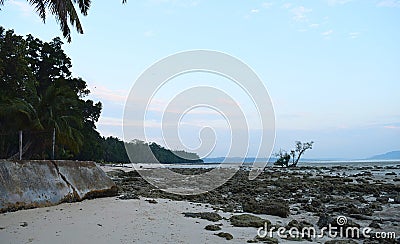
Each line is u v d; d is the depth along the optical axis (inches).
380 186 800.3
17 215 335.3
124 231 287.7
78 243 248.8
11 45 1190.9
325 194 682.8
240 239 277.9
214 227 312.0
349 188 757.9
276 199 591.5
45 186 405.7
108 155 2427.4
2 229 279.7
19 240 251.4
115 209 392.8
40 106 1116.5
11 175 376.8
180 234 286.2
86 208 390.9
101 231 284.2
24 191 376.5
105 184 502.6
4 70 1164.5
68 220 320.5
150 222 328.8
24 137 1214.3
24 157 1224.8
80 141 1241.4
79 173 474.0
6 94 1145.4
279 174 1374.3
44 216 334.6
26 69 1235.2
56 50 1704.0
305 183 900.6
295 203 544.7
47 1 503.2
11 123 1075.3
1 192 354.3
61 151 1398.9
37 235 265.4
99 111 1882.4
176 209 422.0
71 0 548.7
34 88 1278.3
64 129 1158.3
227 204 509.4
